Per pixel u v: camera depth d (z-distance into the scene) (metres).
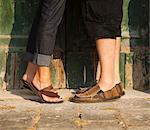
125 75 2.84
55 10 2.25
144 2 2.85
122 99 2.46
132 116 1.95
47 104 2.31
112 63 2.37
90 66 2.82
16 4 2.81
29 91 2.75
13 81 2.81
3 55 2.80
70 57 2.81
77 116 1.96
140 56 2.85
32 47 2.43
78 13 2.78
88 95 2.34
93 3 2.32
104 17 2.31
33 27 2.46
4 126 1.75
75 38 2.80
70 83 2.82
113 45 2.35
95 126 1.74
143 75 2.86
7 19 2.81
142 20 2.86
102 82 2.36
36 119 1.89
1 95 2.61
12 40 2.81
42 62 2.26
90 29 2.36
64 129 1.70
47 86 2.37
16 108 2.18
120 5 2.36
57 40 2.79
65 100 2.44
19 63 2.81
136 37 2.85
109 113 2.03
